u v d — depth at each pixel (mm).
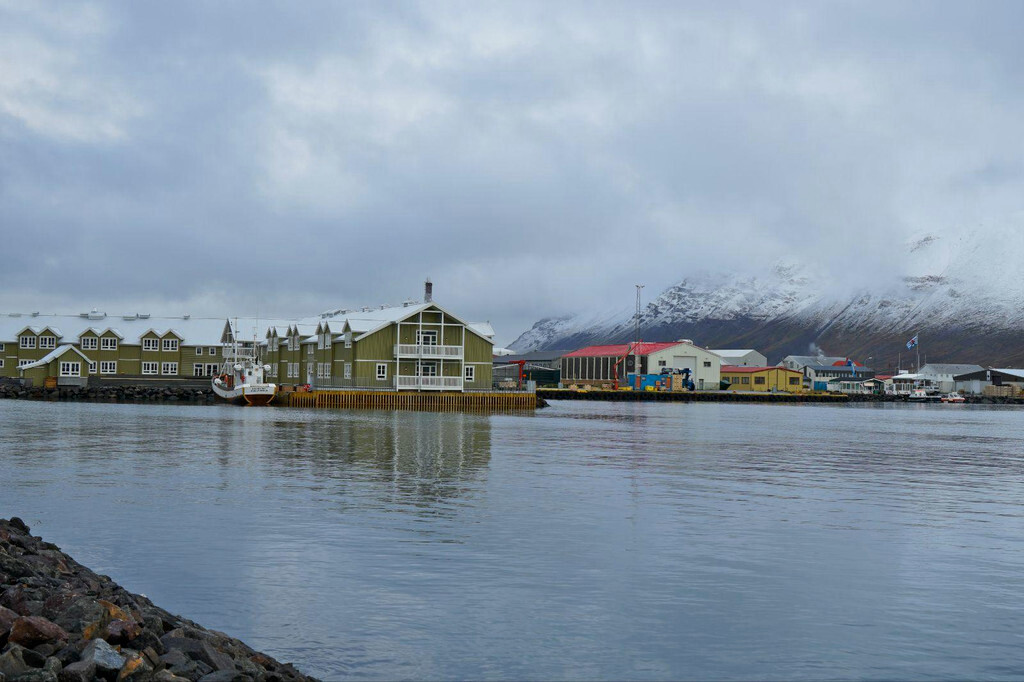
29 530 21547
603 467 39219
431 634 15117
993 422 107000
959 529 24906
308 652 14250
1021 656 14477
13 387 116250
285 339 126375
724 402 182250
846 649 14703
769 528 24469
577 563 19875
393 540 21953
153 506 26438
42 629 11227
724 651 14555
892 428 86312
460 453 44125
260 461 38750
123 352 135750
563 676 13461
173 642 12016
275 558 20031
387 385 102812
